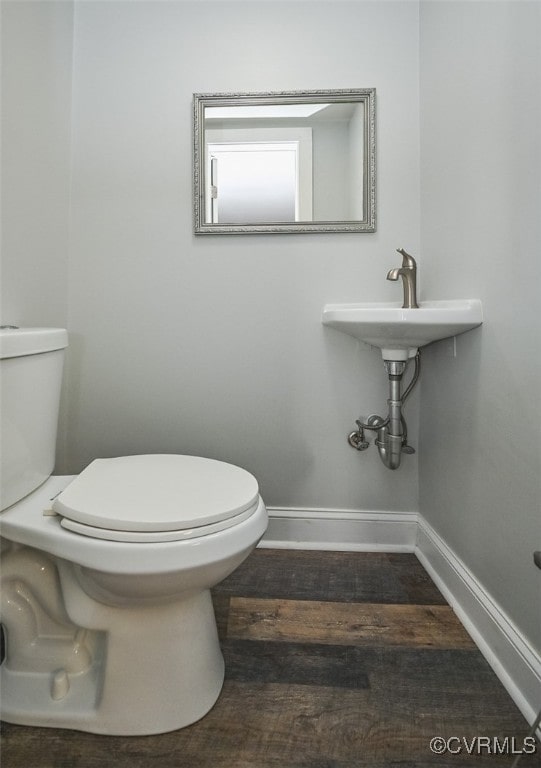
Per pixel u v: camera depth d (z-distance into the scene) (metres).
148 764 0.85
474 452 1.25
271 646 1.17
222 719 0.94
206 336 1.69
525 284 0.99
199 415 1.71
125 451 1.71
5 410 0.96
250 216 1.66
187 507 0.89
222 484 1.01
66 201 1.64
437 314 1.22
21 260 1.36
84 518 0.85
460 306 1.30
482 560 1.20
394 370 1.53
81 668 1.02
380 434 1.63
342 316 1.38
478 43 1.21
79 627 0.93
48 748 0.89
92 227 1.67
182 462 1.17
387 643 1.18
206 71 1.66
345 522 1.71
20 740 0.91
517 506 1.03
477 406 1.23
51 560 1.00
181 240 1.67
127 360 1.69
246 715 0.95
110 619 0.92
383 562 1.61
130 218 1.67
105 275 1.68
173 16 1.66
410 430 1.70
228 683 1.04
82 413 1.70
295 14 1.65
